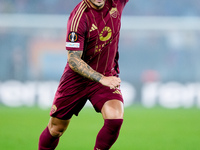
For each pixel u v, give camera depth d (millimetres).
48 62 60062
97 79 14133
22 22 60812
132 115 43562
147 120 39000
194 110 50000
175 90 58062
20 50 60031
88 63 15398
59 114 16078
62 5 67625
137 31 61594
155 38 61594
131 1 68875
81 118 40656
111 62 15641
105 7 14828
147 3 69000
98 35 14727
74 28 14398
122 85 58531
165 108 52938
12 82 58094
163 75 59875
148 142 25953
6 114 43219
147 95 57594
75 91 15641
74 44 14398
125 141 26375
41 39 60719
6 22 60344
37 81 58906
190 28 61688
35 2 66938
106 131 14625
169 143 25516
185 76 59719
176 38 61562
